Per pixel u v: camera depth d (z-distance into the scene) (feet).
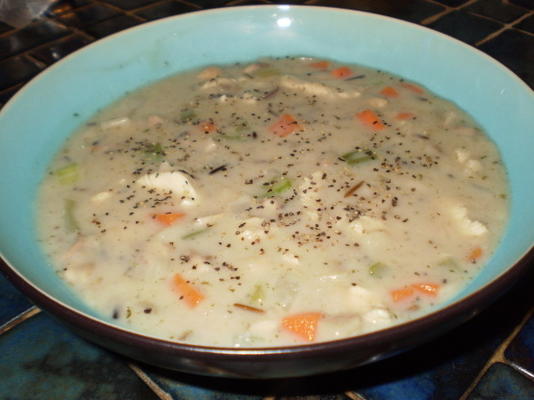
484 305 0.50
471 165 0.84
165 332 0.65
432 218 0.77
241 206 0.80
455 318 0.49
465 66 0.94
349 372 0.68
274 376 0.51
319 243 0.74
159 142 0.93
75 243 0.75
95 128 0.96
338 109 1.00
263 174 0.85
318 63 1.11
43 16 1.43
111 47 1.00
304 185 0.82
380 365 0.68
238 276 0.71
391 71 1.06
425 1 1.46
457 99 0.97
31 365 0.68
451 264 0.71
